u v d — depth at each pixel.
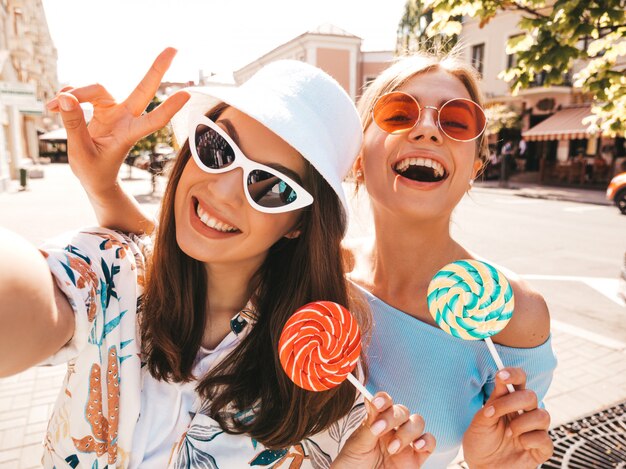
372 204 1.51
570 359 4.04
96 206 1.31
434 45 1.56
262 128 1.09
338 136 1.16
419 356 1.35
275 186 1.07
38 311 0.72
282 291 1.22
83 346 0.89
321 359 1.00
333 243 1.20
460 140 1.30
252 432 1.10
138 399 1.12
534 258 7.66
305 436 1.12
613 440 2.90
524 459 1.09
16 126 21.20
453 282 1.15
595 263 7.32
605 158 19.56
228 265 1.23
